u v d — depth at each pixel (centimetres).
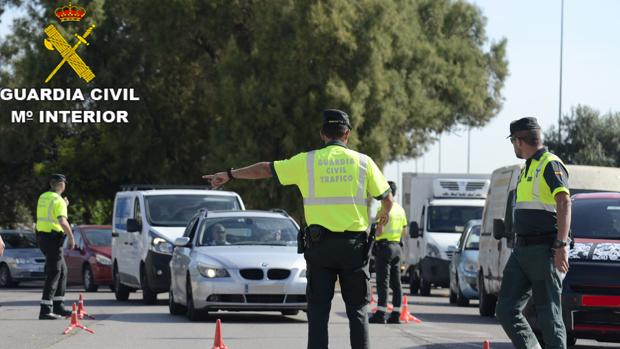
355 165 2195
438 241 7725
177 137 11812
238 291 4209
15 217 14900
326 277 2188
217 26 11138
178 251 4653
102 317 4562
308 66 10144
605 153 15938
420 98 11119
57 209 4384
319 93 10100
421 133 12744
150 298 5606
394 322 4391
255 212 4769
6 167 13162
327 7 10100
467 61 12850
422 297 7581
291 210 10406
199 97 11725
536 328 3325
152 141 11719
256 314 4769
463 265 6138
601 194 3731
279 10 10281
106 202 13962
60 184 4441
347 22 10038
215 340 3039
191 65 11688
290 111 10206
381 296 4334
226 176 2217
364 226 2192
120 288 6106
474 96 12756
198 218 4775
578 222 3566
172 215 5747
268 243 4569
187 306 4425
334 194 2181
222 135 10531
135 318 4503
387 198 2203
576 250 3344
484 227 5281
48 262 4412
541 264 2425
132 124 11519
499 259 4825
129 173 11906
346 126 2236
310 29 10019
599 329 3234
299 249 2217
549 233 2430
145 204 5788
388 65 10712
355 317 2191
